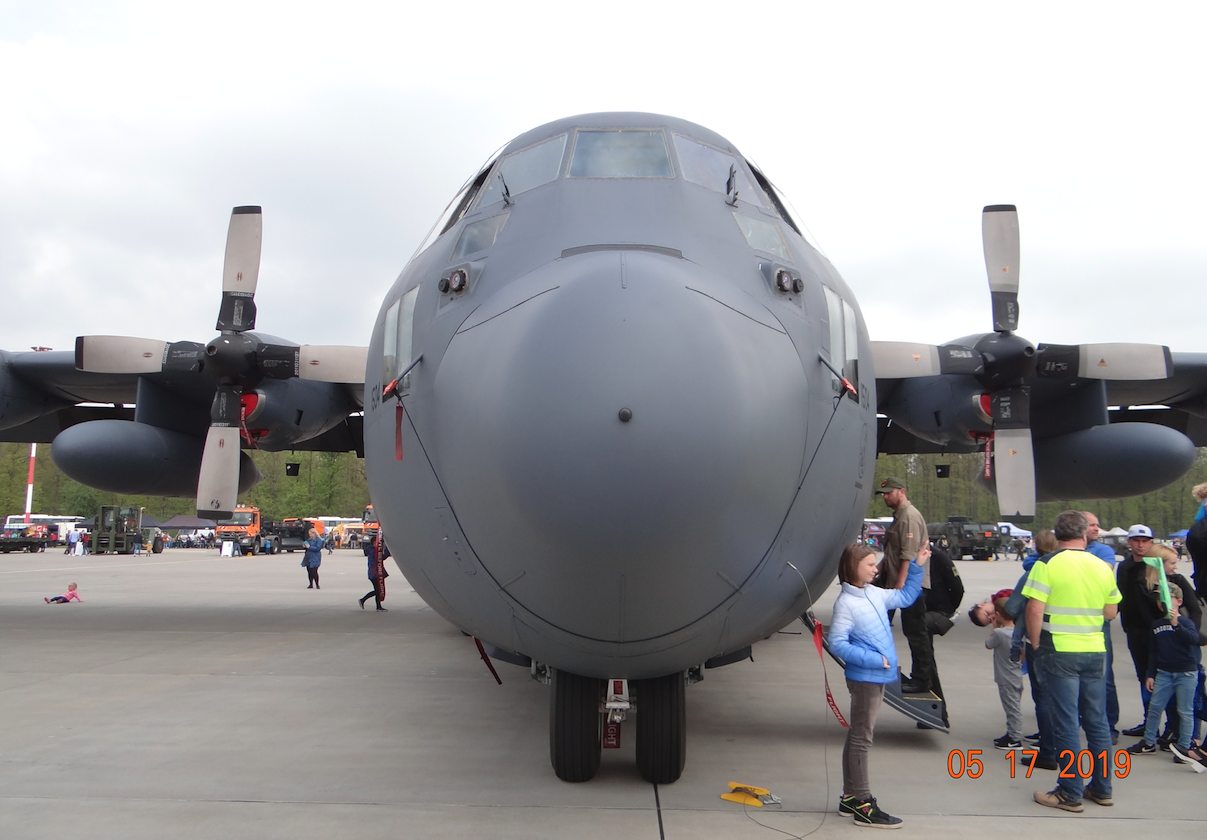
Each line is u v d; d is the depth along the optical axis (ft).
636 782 15.89
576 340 10.50
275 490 281.13
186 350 31.40
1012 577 86.38
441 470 12.16
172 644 33.86
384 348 16.34
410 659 30.35
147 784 15.72
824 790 15.64
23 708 22.34
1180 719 17.93
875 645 13.85
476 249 15.19
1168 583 19.01
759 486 10.94
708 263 13.53
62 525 197.06
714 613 11.84
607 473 9.91
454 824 13.58
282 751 18.11
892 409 32.71
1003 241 28.68
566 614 11.53
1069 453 33.63
